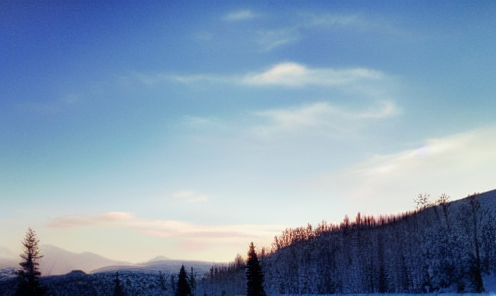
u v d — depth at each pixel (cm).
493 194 14738
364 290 12306
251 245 8250
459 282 10019
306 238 18138
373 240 15112
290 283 14288
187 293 10788
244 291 15400
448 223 13388
